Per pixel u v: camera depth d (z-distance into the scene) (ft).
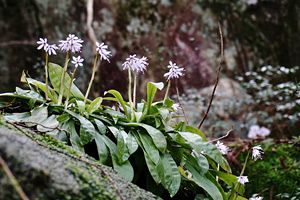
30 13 16.85
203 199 6.33
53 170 3.67
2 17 16.67
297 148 11.57
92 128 5.87
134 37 16.93
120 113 6.48
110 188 4.23
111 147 5.93
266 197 10.56
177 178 5.97
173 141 6.37
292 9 17.98
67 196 3.61
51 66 6.61
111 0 17.20
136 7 17.20
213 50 16.99
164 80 16.22
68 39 5.95
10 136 3.77
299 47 17.76
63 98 6.61
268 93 14.42
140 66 6.38
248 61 17.21
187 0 17.53
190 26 17.24
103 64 16.33
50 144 4.88
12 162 3.46
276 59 17.54
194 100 15.08
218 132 14.47
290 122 14.84
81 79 15.97
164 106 6.63
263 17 17.84
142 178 6.39
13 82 16.46
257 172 11.12
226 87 15.98
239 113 14.99
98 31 16.81
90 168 4.47
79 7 17.02
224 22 17.48
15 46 16.55
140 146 6.13
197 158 6.35
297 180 10.65
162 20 17.20
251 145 11.62
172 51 16.79
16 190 3.29
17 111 6.33
